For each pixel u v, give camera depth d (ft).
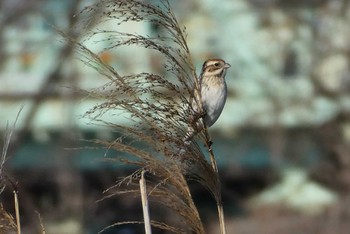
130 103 22.74
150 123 22.85
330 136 79.46
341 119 80.07
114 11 22.84
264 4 82.58
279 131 80.18
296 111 80.28
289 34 82.23
